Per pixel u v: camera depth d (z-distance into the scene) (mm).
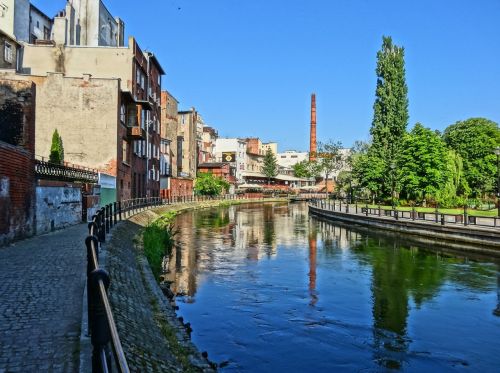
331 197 95188
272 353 9492
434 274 17469
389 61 55938
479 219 29812
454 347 9922
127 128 38812
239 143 113375
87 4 45906
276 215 54375
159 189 57500
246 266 19359
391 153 54969
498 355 9492
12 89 16406
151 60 52375
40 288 8562
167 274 17547
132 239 19203
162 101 65688
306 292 14703
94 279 3527
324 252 23516
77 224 22406
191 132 80688
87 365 4922
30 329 6270
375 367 8836
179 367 7109
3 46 35156
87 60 40188
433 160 45875
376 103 57281
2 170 13617
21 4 44000
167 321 9344
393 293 14547
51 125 33562
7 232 14164
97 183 27516
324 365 8898
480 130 62250
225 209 65625
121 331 6961
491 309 12758
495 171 58562
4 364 5098
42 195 17594
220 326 11203
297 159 162875
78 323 6543
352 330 10984
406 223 30875
